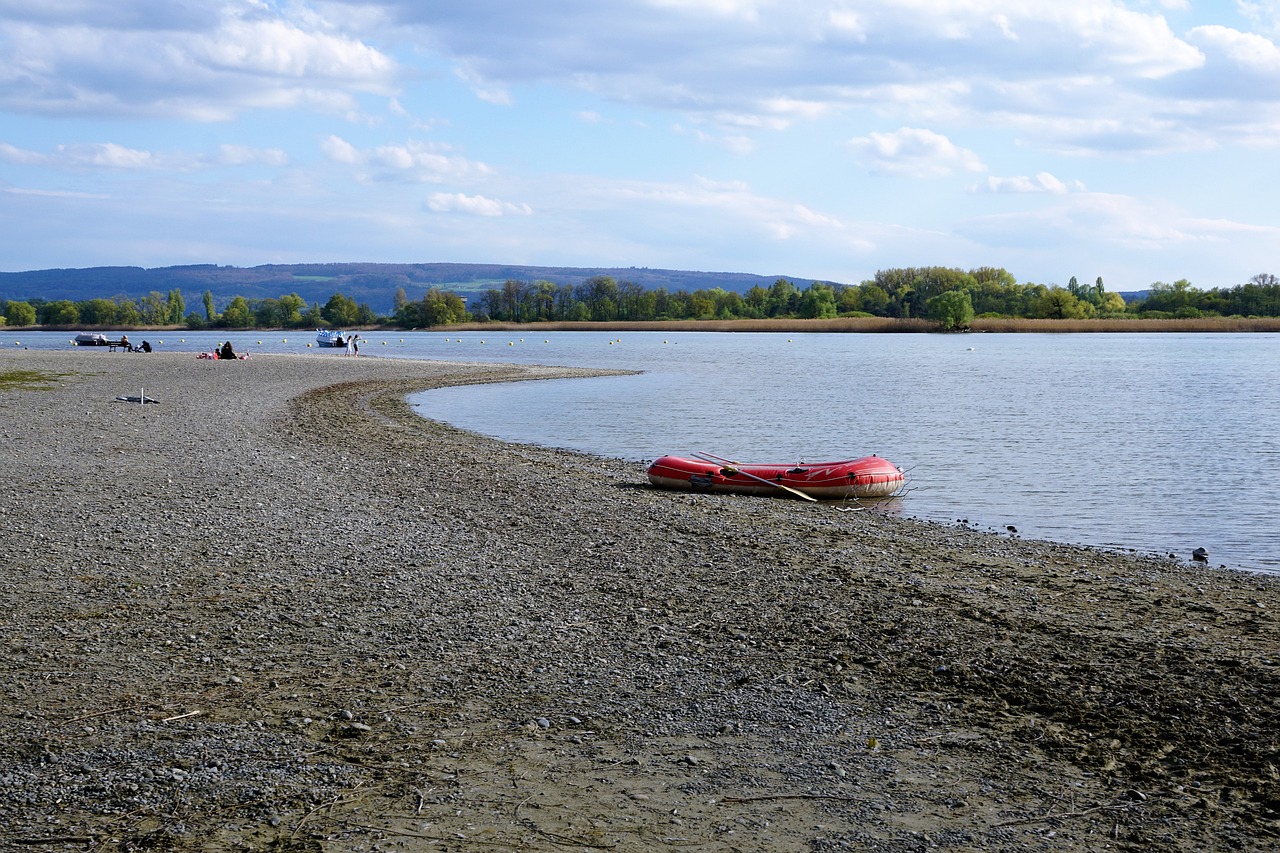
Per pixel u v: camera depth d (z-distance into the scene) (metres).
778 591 10.50
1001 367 66.25
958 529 15.75
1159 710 7.10
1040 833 5.21
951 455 25.08
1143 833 5.23
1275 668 8.22
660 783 5.72
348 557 11.39
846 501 18.72
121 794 5.38
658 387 48.00
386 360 67.44
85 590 9.62
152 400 32.91
